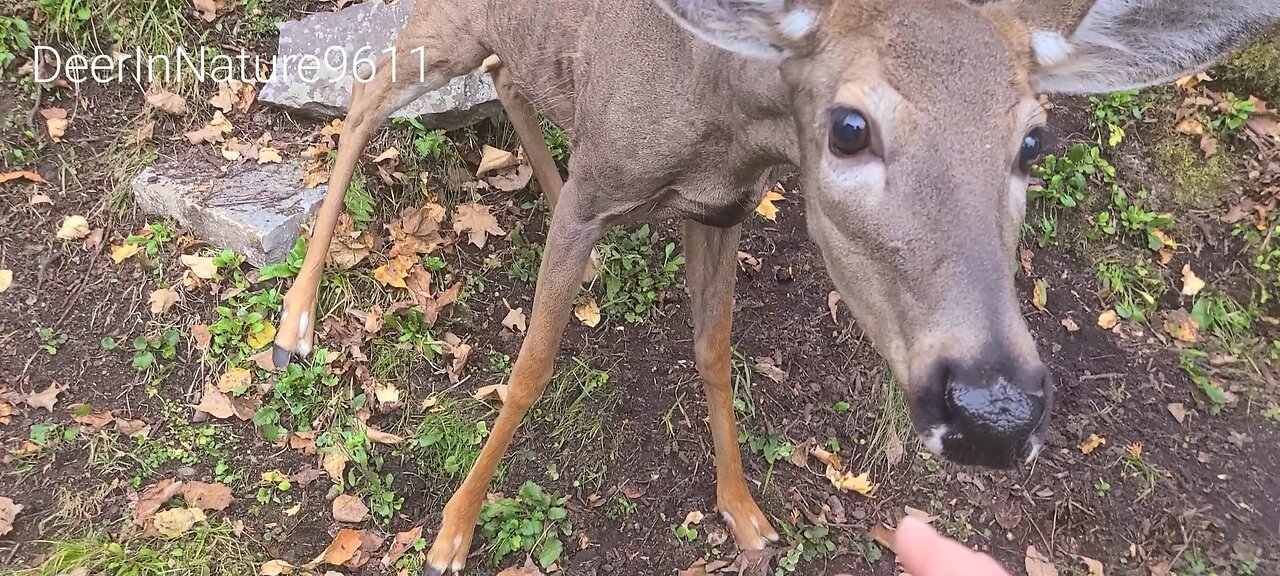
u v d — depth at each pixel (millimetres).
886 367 1085
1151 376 1173
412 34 984
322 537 895
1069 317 1217
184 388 964
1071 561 997
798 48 553
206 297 1025
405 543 896
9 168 1070
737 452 924
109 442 914
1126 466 1073
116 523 869
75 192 1076
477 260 1118
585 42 771
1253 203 1346
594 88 752
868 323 529
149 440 923
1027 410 447
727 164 700
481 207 1139
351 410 975
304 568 871
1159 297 1265
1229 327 1247
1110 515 1035
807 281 1161
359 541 888
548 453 982
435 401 1002
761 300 1140
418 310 1040
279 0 1261
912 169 489
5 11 1146
